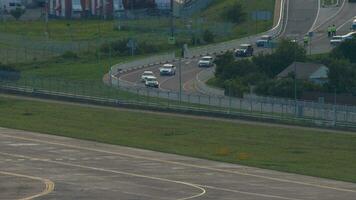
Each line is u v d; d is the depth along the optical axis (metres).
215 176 98.12
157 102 147.88
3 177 95.81
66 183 92.81
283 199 86.94
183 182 94.25
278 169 103.19
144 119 136.88
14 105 147.50
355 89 158.00
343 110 137.12
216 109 142.50
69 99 153.38
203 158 109.50
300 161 108.50
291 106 140.00
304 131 128.12
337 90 158.62
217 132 127.38
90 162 105.62
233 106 144.62
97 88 158.88
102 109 145.38
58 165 103.44
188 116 140.00
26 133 125.31
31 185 91.56
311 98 156.88
